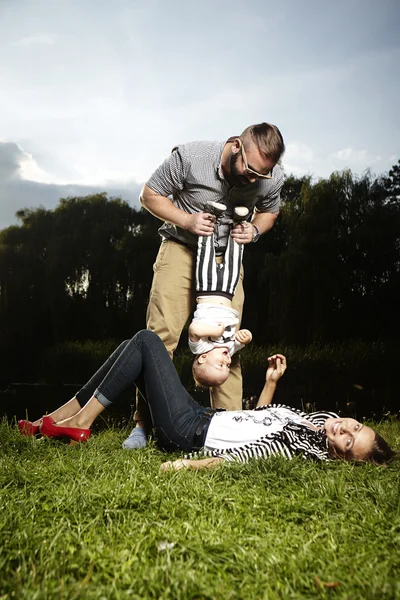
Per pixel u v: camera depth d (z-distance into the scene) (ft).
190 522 8.40
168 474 10.56
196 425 12.34
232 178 14.14
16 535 7.76
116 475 10.36
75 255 96.43
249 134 13.65
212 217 14.06
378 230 68.08
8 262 102.22
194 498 9.27
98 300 95.20
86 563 7.22
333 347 65.51
